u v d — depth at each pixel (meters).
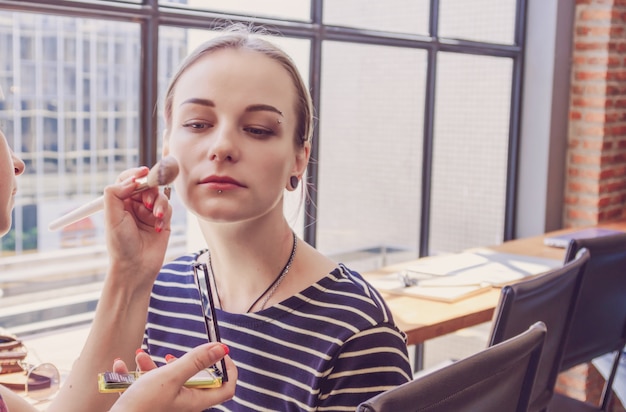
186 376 0.86
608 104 3.97
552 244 3.37
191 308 1.17
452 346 3.78
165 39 2.47
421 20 3.40
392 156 3.36
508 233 4.09
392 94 3.32
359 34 3.09
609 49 3.92
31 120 2.22
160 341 1.19
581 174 4.06
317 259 1.12
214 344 0.89
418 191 3.52
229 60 1.02
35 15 2.18
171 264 1.24
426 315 2.28
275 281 1.09
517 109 4.02
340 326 1.03
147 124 2.45
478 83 3.79
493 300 2.47
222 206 0.99
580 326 2.25
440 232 3.69
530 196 4.05
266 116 1.00
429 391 0.92
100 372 1.01
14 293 2.28
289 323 1.05
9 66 2.15
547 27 3.94
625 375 2.71
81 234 2.41
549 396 1.98
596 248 2.21
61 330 2.27
